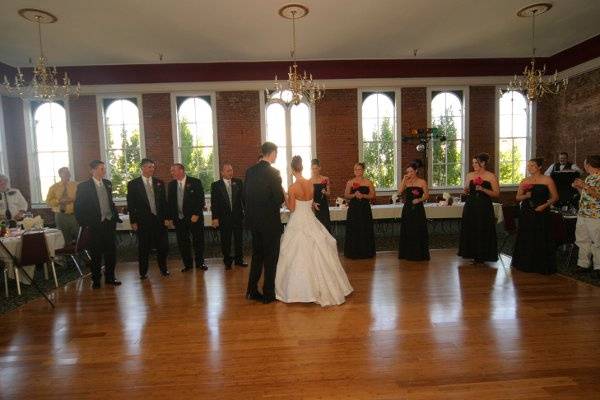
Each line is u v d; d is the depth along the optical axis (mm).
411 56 8320
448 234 7641
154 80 8367
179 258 6172
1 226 4785
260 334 3039
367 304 3658
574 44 7879
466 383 2254
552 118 9086
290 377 2377
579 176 6449
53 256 4766
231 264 5375
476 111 9016
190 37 6633
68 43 6734
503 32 6922
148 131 8656
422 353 2639
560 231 4465
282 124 8938
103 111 8664
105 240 4582
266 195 3719
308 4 5449
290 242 3830
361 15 5910
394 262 5328
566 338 2826
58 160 8836
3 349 2898
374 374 2381
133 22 5891
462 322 3166
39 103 8734
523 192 4703
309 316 3395
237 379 2371
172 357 2691
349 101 8820
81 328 3281
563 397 2096
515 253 4820
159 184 5000
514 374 2342
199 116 8852
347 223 5656
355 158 8938
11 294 4375
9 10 5359
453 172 9227
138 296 4148
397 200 7523
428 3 5559
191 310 3648
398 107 8914
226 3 5336
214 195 5180
